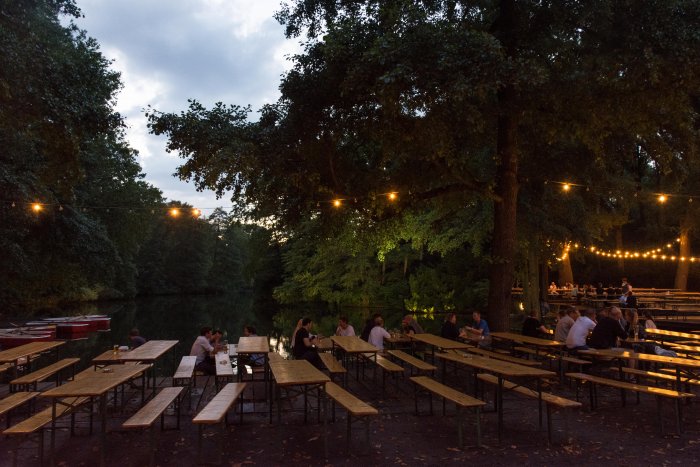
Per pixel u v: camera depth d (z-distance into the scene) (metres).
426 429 7.07
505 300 12.20
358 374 11.02
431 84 8.85
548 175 15.58
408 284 40.78
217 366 8.84
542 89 10.42
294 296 46.38
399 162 13.55
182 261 76.06
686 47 8.87
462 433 6.85
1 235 23.41
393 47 9.06
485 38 8.94
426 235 23.75
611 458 5.92
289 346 20.66
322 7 12.49
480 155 18.02
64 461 5.90
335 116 11.48
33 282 31.45
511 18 11.60
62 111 11.06
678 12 9.48
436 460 5.86
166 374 13.95
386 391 9.52
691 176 27.17
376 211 13.46
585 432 6.93
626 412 8.00
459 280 36.97
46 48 11.38
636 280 35.34
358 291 41.88
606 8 9.68
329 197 13.20
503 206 12.22
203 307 48.12
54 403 5.61
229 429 7.12
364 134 11.92
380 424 7.32
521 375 6.53
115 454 6.12
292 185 12.81
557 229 21.12
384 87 8.93
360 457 5.96
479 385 9.98
